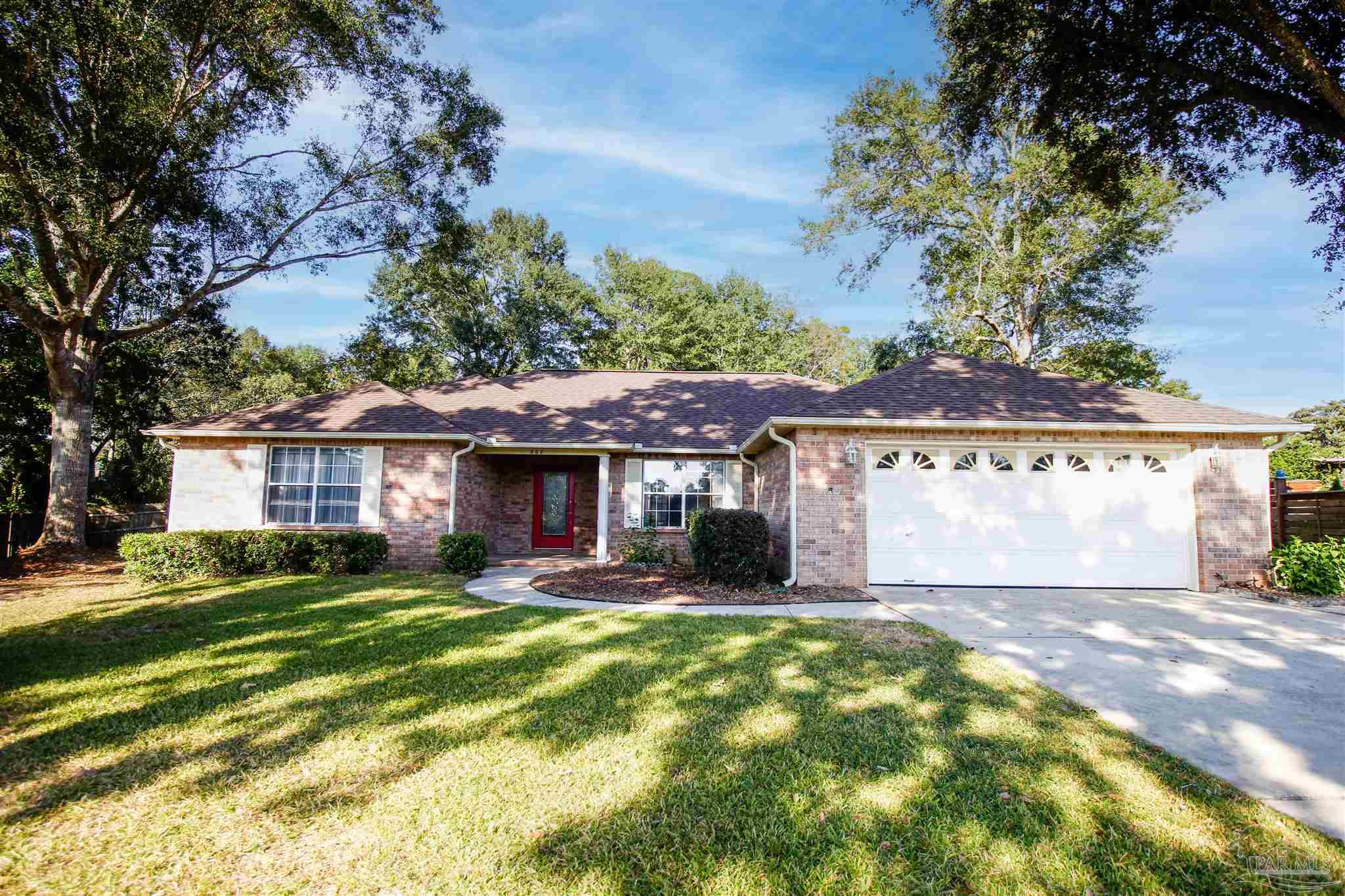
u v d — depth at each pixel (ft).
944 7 30.45
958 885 8.16
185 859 8.54
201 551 35.19
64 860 8.47
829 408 33.94
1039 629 23.16
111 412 69.51
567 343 119.75
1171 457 34.04
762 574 32.68
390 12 42.22
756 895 7.94
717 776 11.04
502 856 8.68
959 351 88.48
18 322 52.65
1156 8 23.99
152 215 39.32
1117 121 28.32
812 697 15.17
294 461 42.11
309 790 10.44
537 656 18.84
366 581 33.63
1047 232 73.20
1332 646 20.66
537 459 53.11
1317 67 19.90
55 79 32.42
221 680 16.37
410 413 43.98
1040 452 34.01
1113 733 13.02
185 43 36.40
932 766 11.44
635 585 33.27
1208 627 23.59
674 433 48.73
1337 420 99.66
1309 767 11.53
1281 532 37.58
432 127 47.09
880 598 29.76
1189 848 8.91
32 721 13.43
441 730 13.03
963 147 34.17
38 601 28.37
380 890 7.93
